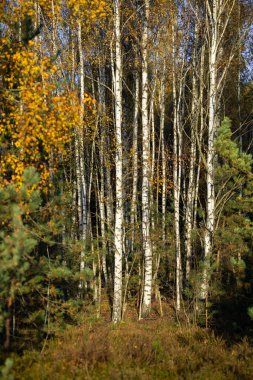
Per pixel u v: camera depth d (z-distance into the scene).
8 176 8.71
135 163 14.70
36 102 8.24
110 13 12.77
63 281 9.99
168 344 8.95
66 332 8.98
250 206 10.77
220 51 13.00
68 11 12.87
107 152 15.48
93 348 7.77
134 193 15.11
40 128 8.55
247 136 21.19
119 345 8.48
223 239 10.91
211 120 11.83
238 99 17.72
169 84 18.33
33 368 6.86
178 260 13.53
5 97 8.45
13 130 8.61
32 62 8.35
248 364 7.43
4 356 6.96
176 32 15.65
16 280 6.30
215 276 11.04
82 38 14.98
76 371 6.83
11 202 6.64
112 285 15.50
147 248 12.88
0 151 8.35
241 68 18.89
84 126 13.26
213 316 10.61
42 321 8.53
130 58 16.59
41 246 8.79
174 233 15.05
